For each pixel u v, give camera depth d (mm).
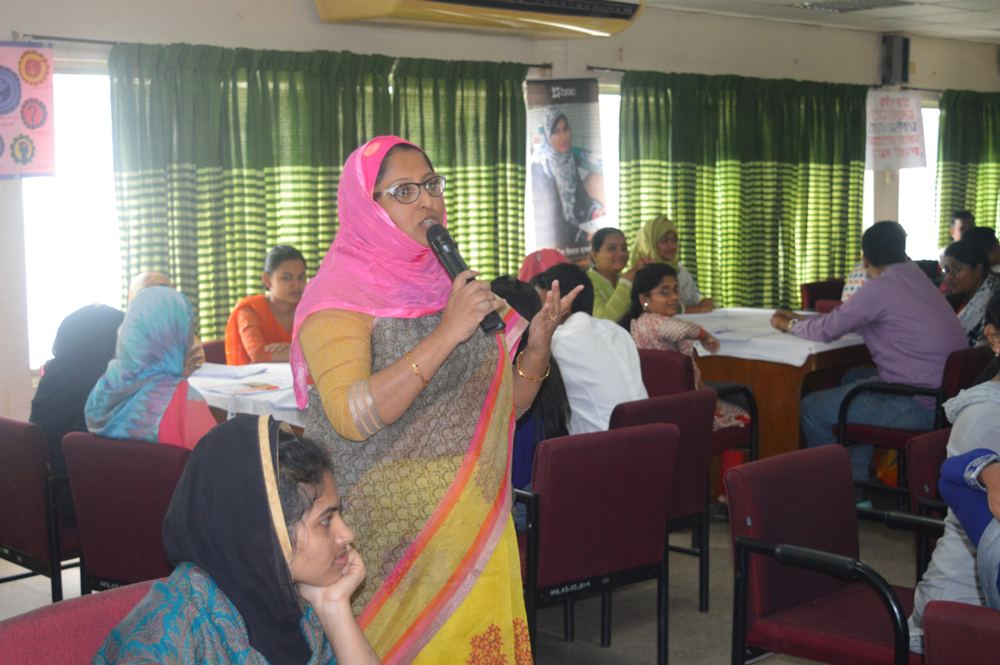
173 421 2906
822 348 4742
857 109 8461
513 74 6309
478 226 6270
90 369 3400
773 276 7922
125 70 4863
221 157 5191
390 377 1610
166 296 2928
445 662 1751
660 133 7176
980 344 5148
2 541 3184
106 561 2910
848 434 4578
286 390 3619
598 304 5500
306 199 5492
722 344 4910
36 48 4633
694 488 3516
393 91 5855
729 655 3342
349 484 1716
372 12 5367
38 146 4676
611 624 3527
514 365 1981
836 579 2590
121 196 4898
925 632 1803
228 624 1275
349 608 1421
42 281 4859
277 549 1271
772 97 7836
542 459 2654
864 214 9180
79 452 2891
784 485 2451
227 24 5289
